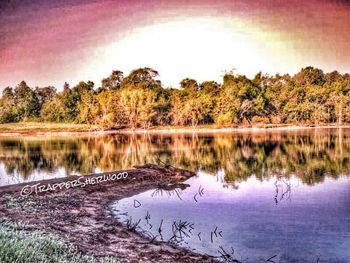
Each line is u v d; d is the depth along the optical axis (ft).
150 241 30.81
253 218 37.09
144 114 181.68
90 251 27.35
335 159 78.07
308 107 185.47
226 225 34.96
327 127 179.32
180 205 43.11
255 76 188.85
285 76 185.26
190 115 189.98
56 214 37.73
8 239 22.52
